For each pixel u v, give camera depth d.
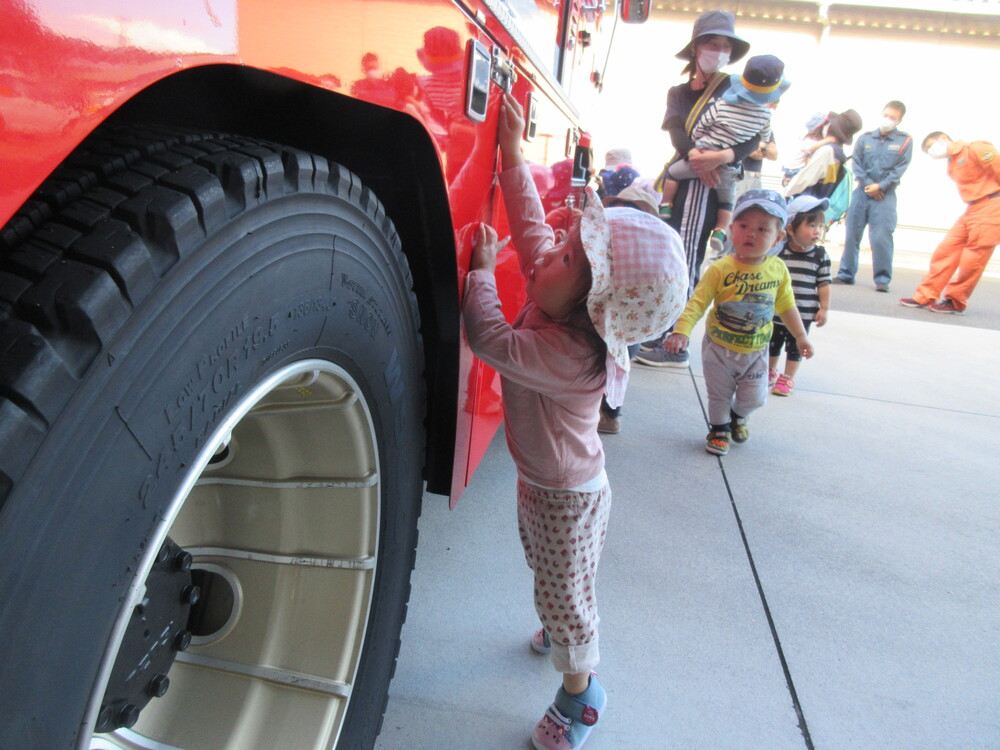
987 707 1.93
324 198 0.90
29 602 0.54
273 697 1.22
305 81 0.76
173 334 0.65
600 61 3.44
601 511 1.57
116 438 0.60
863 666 2.05
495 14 1.37
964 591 2.48
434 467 1.60
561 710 1.63
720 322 3.29
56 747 0.59
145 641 0.92
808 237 4.27
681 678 1.93
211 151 0.76
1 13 0.45
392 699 1.75
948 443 3.94
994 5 14.24
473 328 1.37
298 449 1.15
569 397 1.41
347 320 1.00
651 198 3.01
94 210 0.63
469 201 1.37
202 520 1.23
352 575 1.23
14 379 0.52
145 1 0.55
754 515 2.89
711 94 4.15
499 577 2.28
